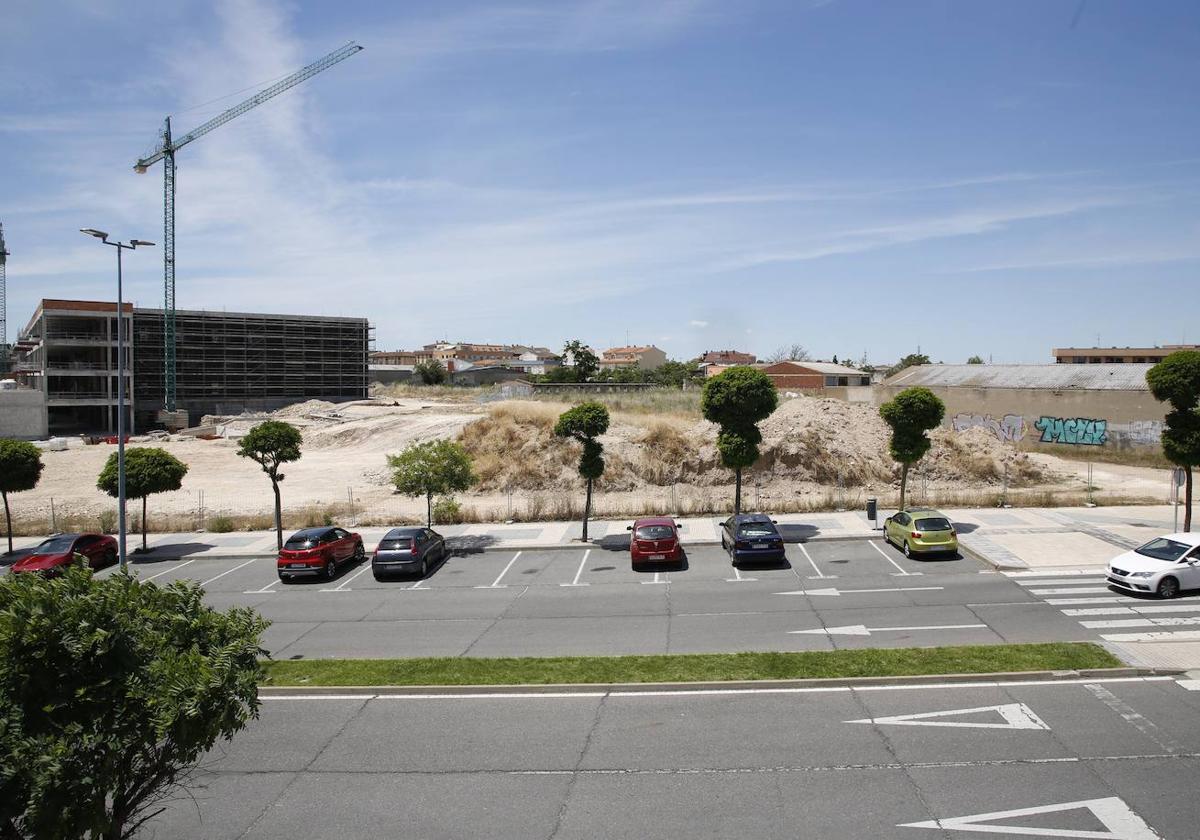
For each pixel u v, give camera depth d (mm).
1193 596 18531
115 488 27547
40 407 77438
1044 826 9133
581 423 26547
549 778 10852
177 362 94188
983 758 10891
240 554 27688
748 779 10578
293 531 31406
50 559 24656
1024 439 48750
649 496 35250
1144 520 27328
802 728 12141
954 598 19031
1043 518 27969
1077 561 22031
